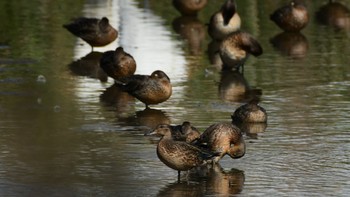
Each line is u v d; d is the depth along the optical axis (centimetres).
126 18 2920
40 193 1316
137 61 2314
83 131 1653
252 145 1565
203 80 2120
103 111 1811
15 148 1540
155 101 1833
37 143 1571
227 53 2234
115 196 1305
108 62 2102
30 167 1436
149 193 1320
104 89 2025
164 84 1830
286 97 1933
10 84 2044
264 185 1355
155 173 1417
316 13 3002
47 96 1936
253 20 2889
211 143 1462
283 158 1487
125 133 1644
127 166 1448
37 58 2358
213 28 2612
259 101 1902
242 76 2164
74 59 2355
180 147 1372
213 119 1745
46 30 2702
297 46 2523
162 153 1373
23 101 1884
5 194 1309
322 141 1584
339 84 2056
